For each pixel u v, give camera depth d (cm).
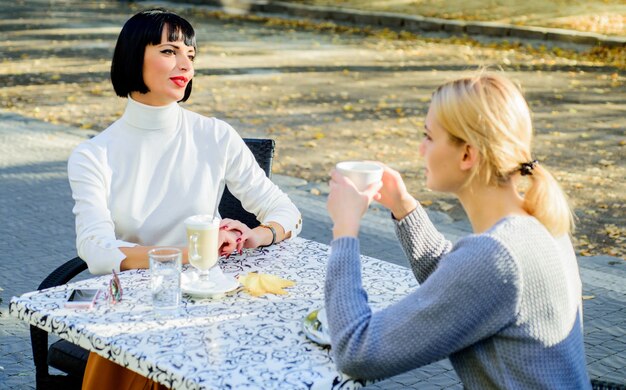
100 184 296
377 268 284
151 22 289
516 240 187
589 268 515
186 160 310
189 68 297
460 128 196
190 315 237
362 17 1709
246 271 277
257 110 979
